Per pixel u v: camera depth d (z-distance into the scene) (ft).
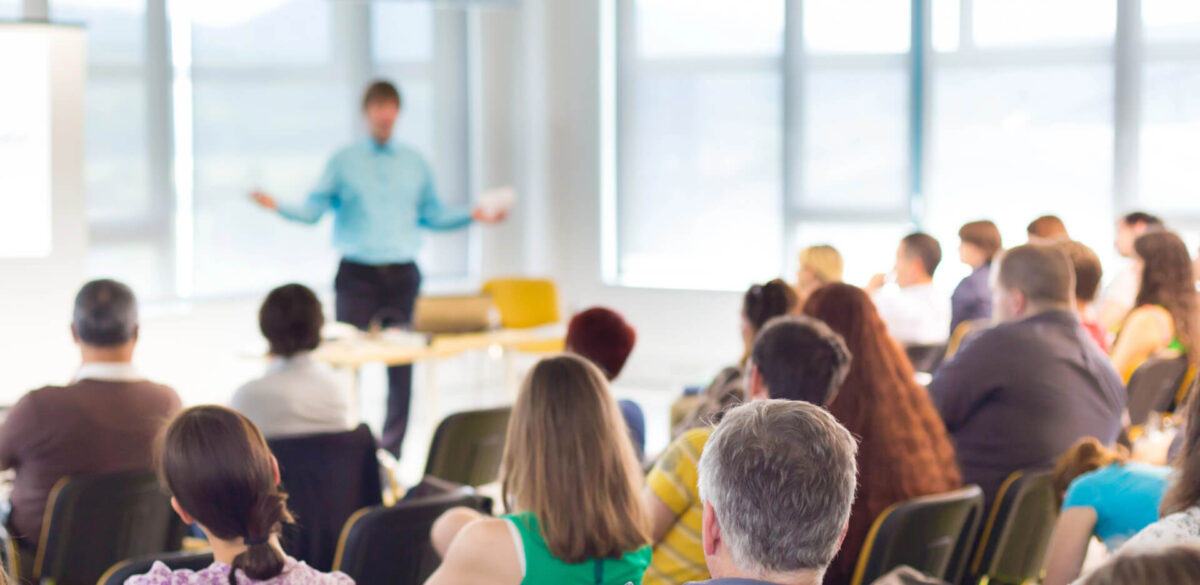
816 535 4.59
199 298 24.94
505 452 7.32
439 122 29.09
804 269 16.74
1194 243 23.72
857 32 26.66
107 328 10.78
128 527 10.66
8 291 20.85
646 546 7.37
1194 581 3.46
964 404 10.87
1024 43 25.03
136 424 10.85
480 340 19.47
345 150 21.20
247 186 25.59
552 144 29.99
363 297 21.35
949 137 25.90
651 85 29.22
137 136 23.82
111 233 23.56
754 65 27.91
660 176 29.30
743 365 11.32
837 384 8.56
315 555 10.02
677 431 11.03
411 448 23.22
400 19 28.17
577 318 11.24
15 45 20.61
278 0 25.88
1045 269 10.93
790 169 27.63
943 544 9.08
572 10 29.58
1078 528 7.68
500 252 30.14
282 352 11.07
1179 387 14.07
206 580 5.99
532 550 6.97
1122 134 24.20
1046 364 10.68
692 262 29.09
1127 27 24.00
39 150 20.93
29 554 10.61
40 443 10.56
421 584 9.80
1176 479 6.29
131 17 23.58
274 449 9.86
